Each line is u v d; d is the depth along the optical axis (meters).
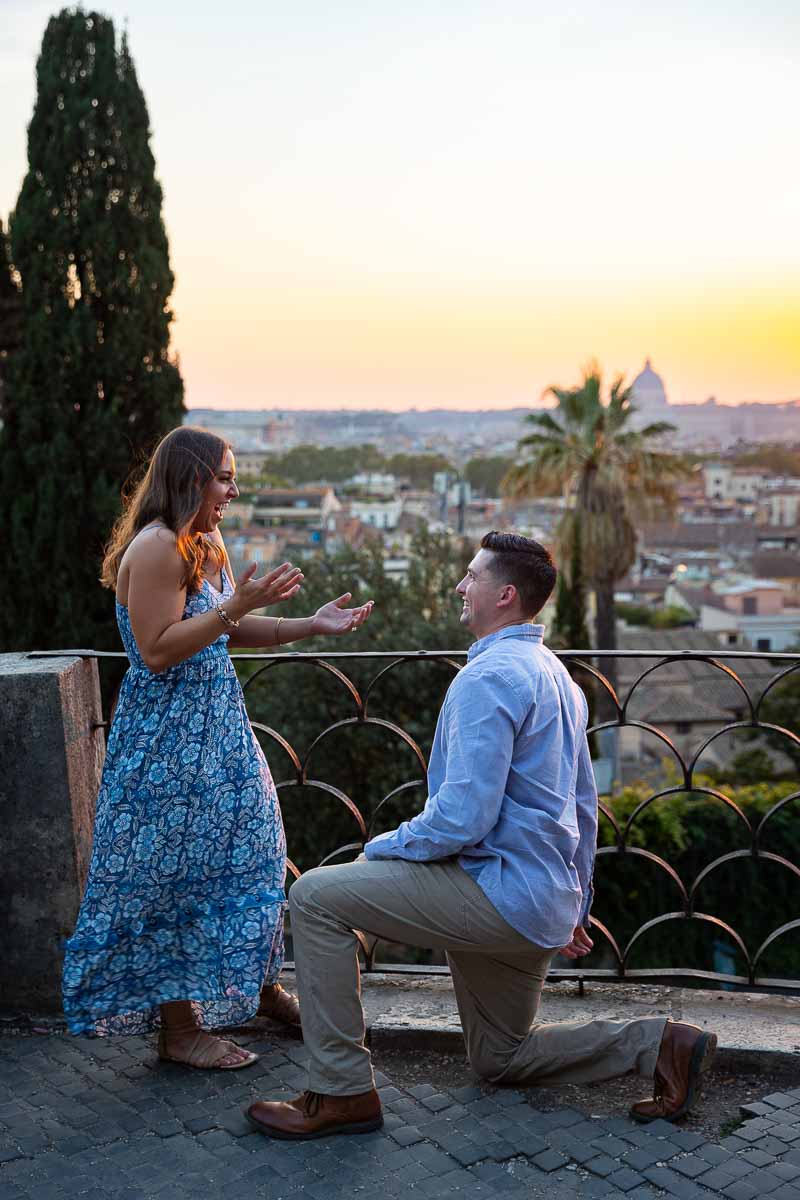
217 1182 1.93
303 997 2.08
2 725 2.50
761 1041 2.34
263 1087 2.26
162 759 2.22
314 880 2.08
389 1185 1.92
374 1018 2.50
